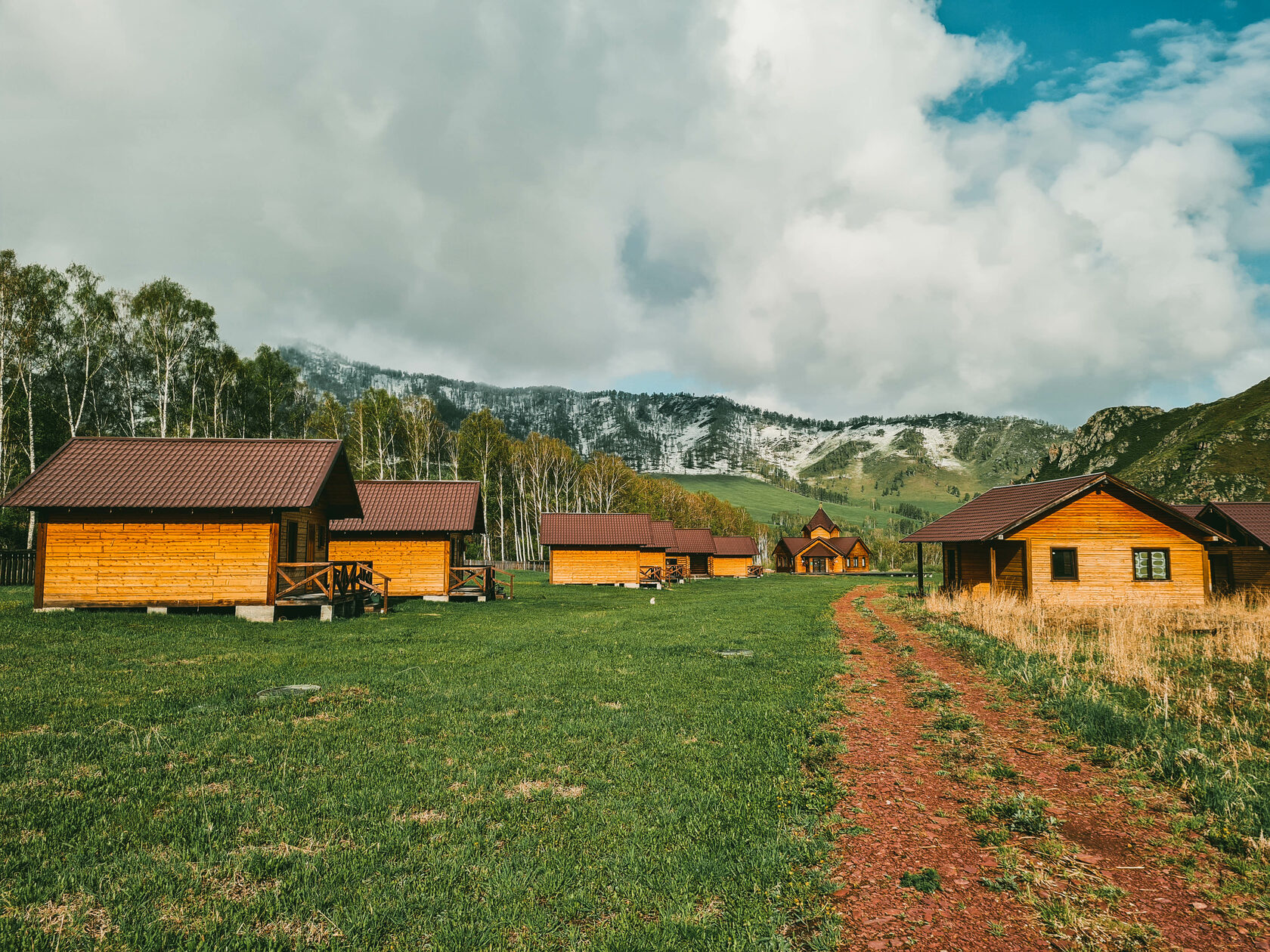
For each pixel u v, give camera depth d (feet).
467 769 22.26
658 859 16.39
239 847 16.63
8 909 13.58
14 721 26.55
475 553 286.46
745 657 45.55
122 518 64.34
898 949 13.30
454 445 269.44
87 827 17.49
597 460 309.01
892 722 30.19
